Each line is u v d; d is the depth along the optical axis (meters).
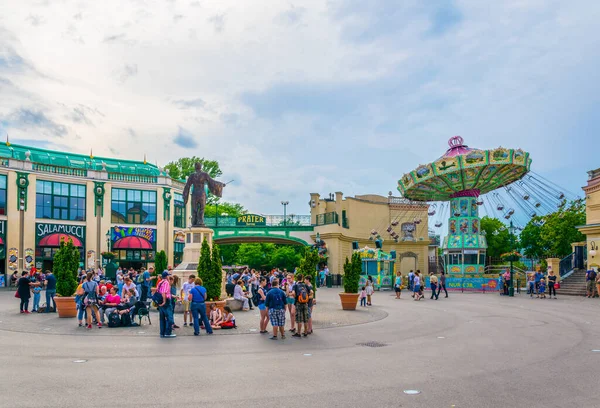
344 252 53.38
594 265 35.94
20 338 14.42
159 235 49.44
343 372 9.89
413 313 21.94
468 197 43.97
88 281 16.55
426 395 8.20
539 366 10.48
